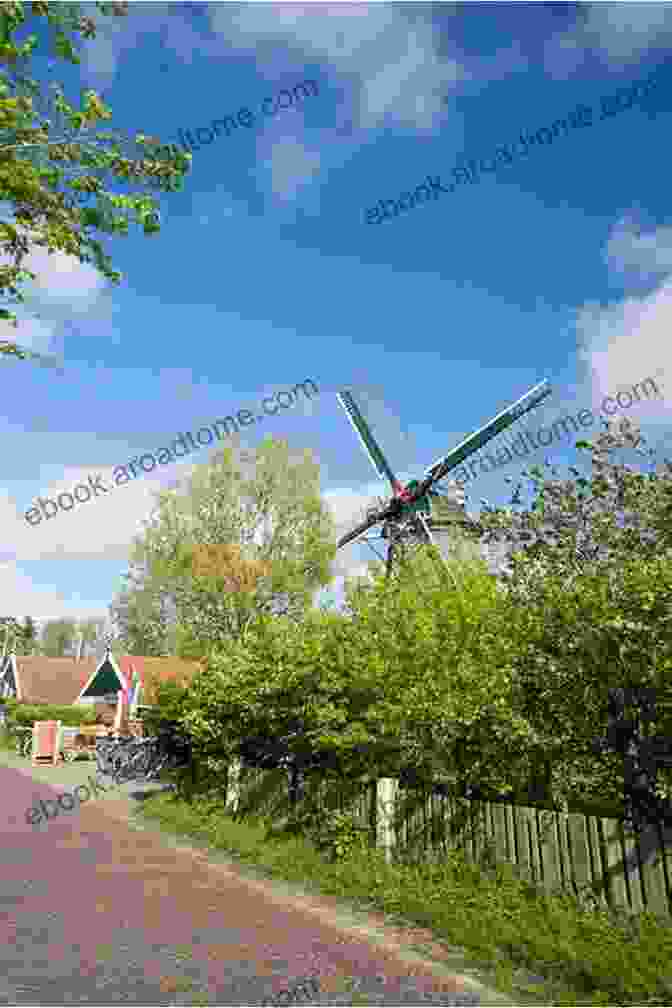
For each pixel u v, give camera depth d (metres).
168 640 33.84
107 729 37.44
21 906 9.28
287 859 12.21
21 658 55.41
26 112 6.96
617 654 7.95
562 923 7.64
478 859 9.73
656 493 11.98
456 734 10.16
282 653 14.63
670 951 6.75
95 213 7.54
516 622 9.45
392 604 13.17
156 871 12.08
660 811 7.91
